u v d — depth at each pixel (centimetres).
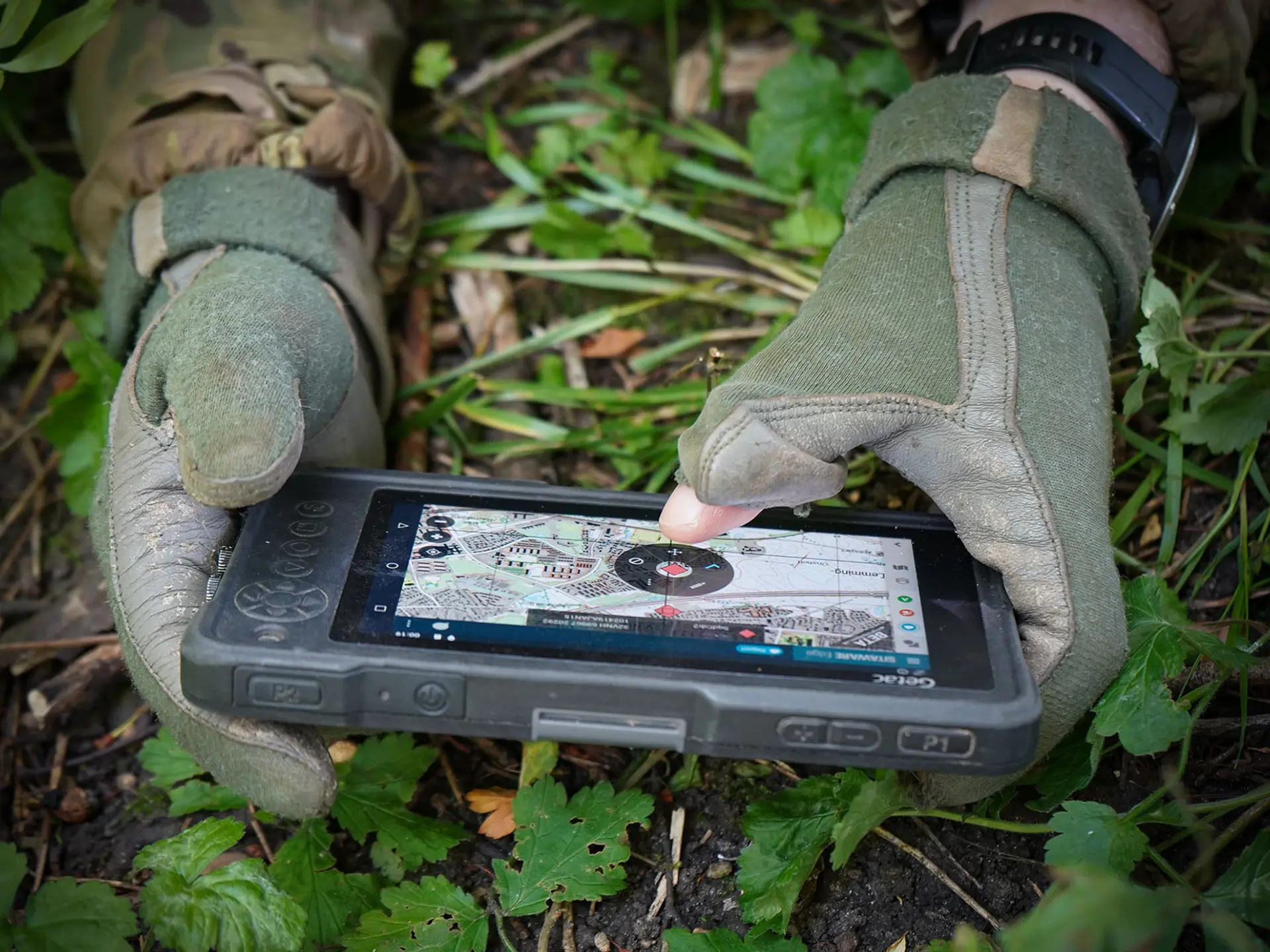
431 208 58
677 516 36
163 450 38
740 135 60
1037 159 40
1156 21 47
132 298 45
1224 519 43
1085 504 36
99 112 50
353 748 41
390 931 36
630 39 64
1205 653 36
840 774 38
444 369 53
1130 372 48
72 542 49
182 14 51
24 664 45
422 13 65
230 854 40
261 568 36
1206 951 33
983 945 35
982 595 36
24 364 54
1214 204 52
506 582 36
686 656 34
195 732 36
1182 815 35
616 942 38
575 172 59
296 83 50
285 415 36
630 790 39
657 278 54
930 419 36
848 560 37
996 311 37
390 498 38
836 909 38
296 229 44
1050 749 36
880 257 39
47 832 41
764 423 34
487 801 41
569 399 50
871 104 59
